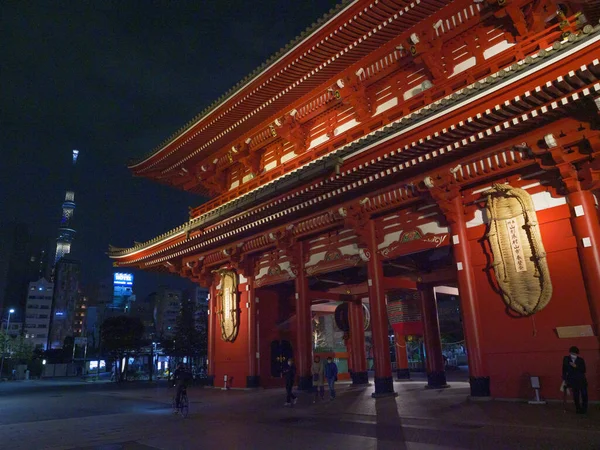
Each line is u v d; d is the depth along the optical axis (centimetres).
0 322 13088
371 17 2050
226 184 3438
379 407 1720
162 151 3416
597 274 1448
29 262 17062
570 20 1606
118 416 1898
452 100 1526
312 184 2069
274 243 2720
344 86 2375
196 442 1252
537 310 1577
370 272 2144
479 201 1798
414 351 4550
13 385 5775
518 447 980
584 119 1428
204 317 6269
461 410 1490
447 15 1978
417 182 1869
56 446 1277
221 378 3086
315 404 1959
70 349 10725
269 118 2853
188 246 3130
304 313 2558
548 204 1627
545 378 1535
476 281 1770
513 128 1525
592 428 1102
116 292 17938
